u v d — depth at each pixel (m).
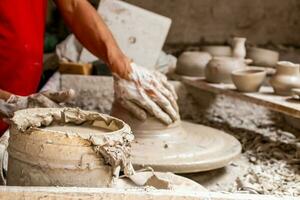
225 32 5.66
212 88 3.61
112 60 2.64
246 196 1.44
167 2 5.48
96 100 4.04
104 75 4.16
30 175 1.44
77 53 4.36
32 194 1.36
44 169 1.43
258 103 3.12
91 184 1.46
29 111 1.61
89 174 1.45
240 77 3.30
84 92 4.04
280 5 5.70
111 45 2.70
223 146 2.57
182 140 2.55
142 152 2.36
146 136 2.49
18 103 1.89
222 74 3.68
